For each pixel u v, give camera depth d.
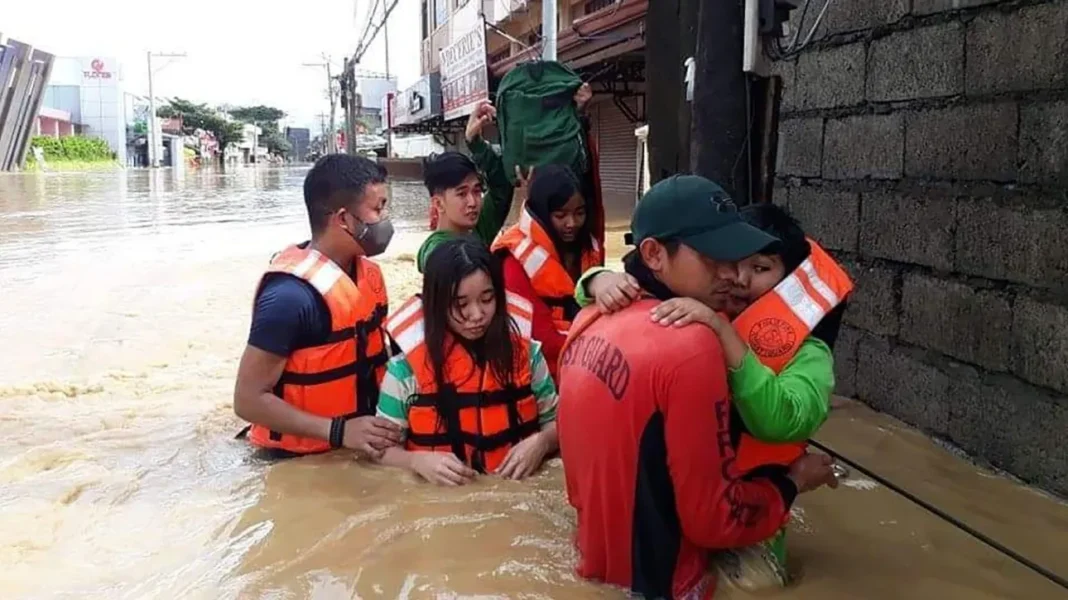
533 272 4.31
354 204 3.95
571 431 2.72
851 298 4.98
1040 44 3.61
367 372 4.06
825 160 5.16
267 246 13.68
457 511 3.40
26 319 7.73
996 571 3.01
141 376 5.79
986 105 3.91
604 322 2.72
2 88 48.56
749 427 2.67
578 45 13.98
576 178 4.40
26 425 4.69
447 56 25.41
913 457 4.09
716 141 4.04
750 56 3.88
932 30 4.23
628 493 2.64
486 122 5.02
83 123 76.00
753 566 2.85
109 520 3.44
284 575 2.97
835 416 4.68
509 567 2.97
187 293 9.15
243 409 3.97
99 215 20.52
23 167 54.62
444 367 3.71
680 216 2.56
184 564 3.07
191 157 90.25
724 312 2.81
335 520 3.37
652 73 5.29
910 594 2.84
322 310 3.93
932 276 4.31
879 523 3.38
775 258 2.79
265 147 125.44
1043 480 3.69
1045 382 3.65
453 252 3.62
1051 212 3.57
